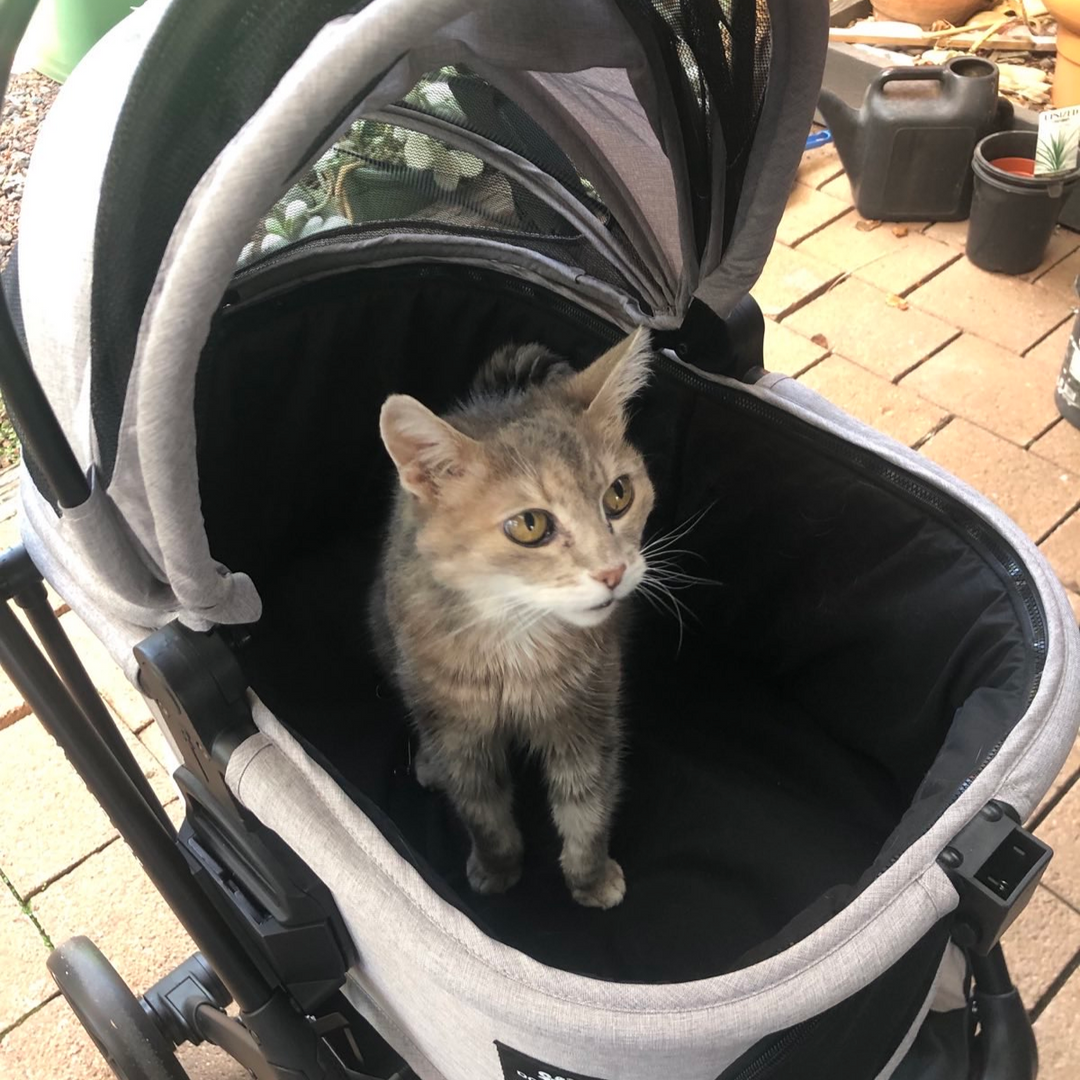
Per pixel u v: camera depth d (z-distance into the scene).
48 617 1.08
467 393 1.65
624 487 1.20
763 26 0.86
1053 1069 1.39
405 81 0.76
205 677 0.87
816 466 1.30
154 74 0.62
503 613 1.15
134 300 0.68
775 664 1.54
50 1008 1.51
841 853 1.36
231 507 1.56
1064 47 2.78
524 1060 0.78
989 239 2.57
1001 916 0.78
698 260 1.11
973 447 2.21
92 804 1.76
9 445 2.34
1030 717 0.89
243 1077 1.44
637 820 1.44
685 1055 0.71
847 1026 0.86
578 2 0.78
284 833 0.85
